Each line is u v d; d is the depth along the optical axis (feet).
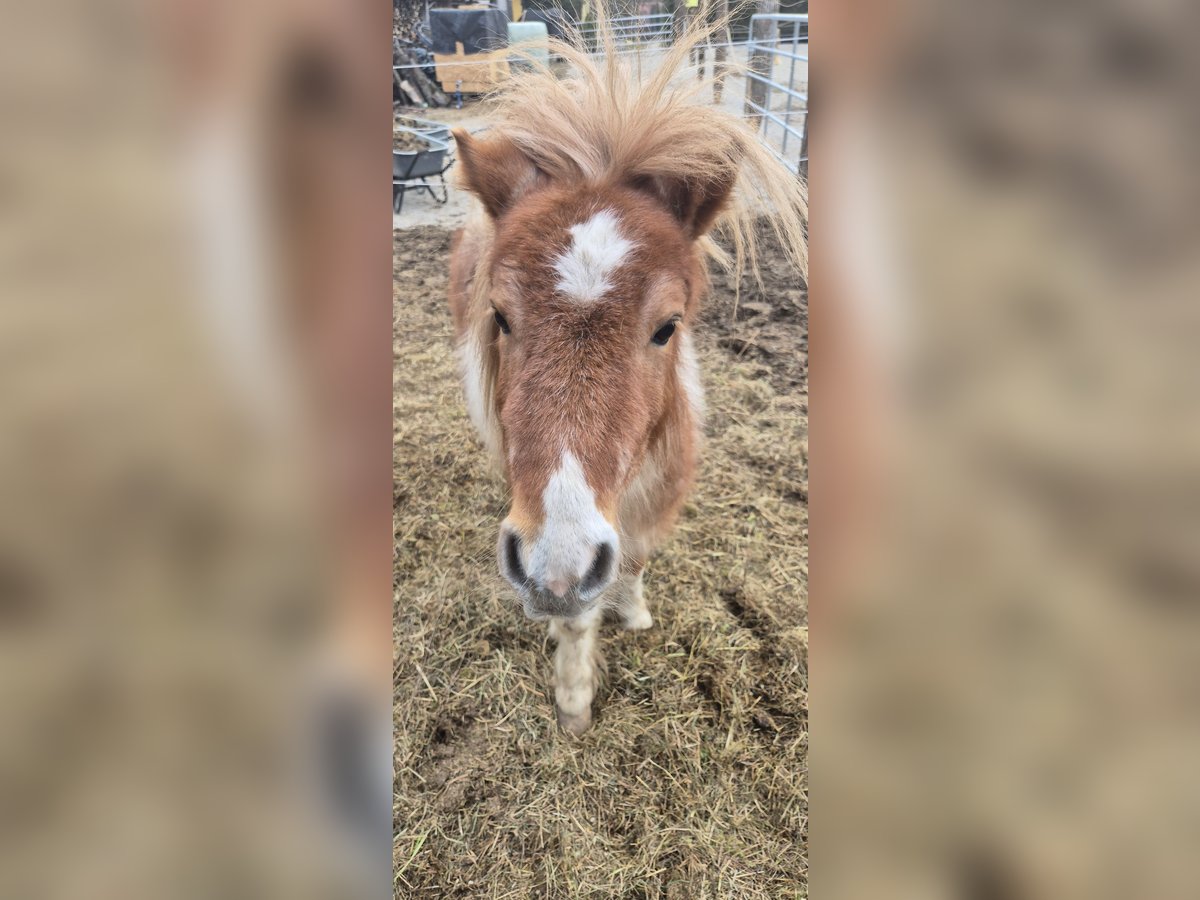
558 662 6.81
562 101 5.41
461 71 24.75
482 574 8.41
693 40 5.53
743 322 13.15
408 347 13.07
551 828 6.06
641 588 7.53
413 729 6.77
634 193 5.11
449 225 18.21
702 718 6.87
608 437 4.27
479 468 10.14
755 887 5.68
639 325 4.43
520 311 4.41
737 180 5.40
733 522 9.09
